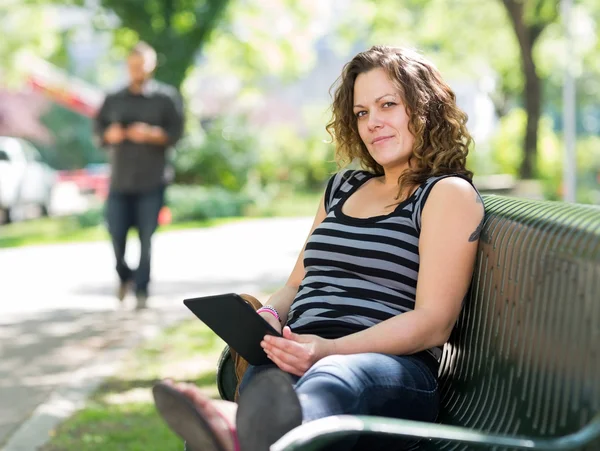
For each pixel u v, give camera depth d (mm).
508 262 4133
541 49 40344
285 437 3166
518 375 3893
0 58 46312
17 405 7988
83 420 7258
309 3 43906
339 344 4105
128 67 12562
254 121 55906
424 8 40281
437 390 4238
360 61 4785
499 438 3145
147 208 12734
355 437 3783
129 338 10906
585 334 3389
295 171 45219
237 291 14586
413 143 4652
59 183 37125
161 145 12680
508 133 46062
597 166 40000
